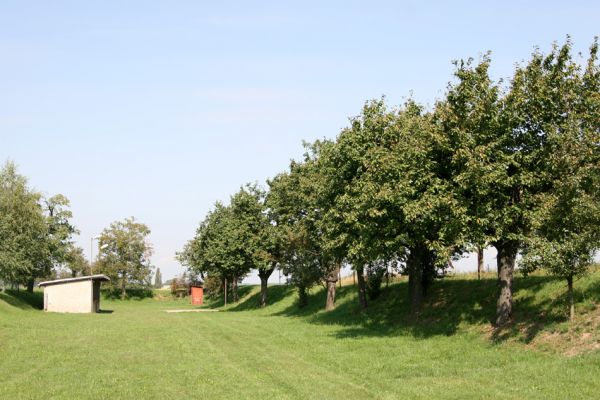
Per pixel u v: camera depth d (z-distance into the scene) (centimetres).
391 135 2606
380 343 2369
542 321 2059
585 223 1811
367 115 2777
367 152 2575
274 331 3100
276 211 4916
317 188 3303
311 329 3138
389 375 1664
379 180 2411
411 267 3084
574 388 1316
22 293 6719
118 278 9975
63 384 1562
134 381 1606
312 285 4703
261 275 6128
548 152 2109
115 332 3053
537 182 2125
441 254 2219
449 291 3136
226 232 6359
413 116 2641
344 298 4541
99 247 9925
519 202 2214
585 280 2191
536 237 1941
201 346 2433
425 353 2042
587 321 1834
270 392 1440
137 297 10288
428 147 2333
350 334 2784
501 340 2056
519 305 2356
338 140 2911
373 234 2520
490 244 2300
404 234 2459
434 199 2195
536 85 2133
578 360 1541
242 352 2238
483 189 2120
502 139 2142
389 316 3244
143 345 2461
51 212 7825
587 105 2073
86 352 2227
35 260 6475
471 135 2188
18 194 6128
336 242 3098
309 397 1373
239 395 1409
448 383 1492
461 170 2223
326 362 1956
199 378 1648
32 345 2422
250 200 6194
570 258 1817
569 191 1847
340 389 1479
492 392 1351
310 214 4141
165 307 8244
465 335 2303
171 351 2267
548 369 1519
